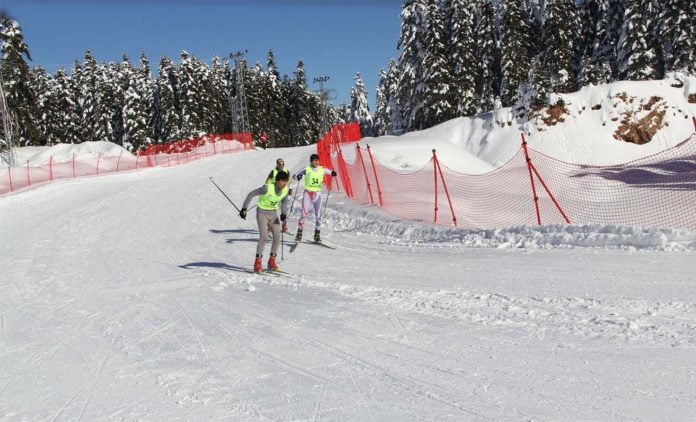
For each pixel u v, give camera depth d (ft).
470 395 13.08
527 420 11.62
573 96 122.83
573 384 13.32
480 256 31.50
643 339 16.05
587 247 30.83
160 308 24.25
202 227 54.08
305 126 295.48
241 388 14.42
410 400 13.03
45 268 38.09
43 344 20.18
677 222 51.42
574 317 18.57
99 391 14.99
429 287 24.68
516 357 15.35
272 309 22.54
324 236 44.32
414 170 94.53
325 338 18.24
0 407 14.33
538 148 116.67
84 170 120.37
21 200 82.48
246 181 95.45
